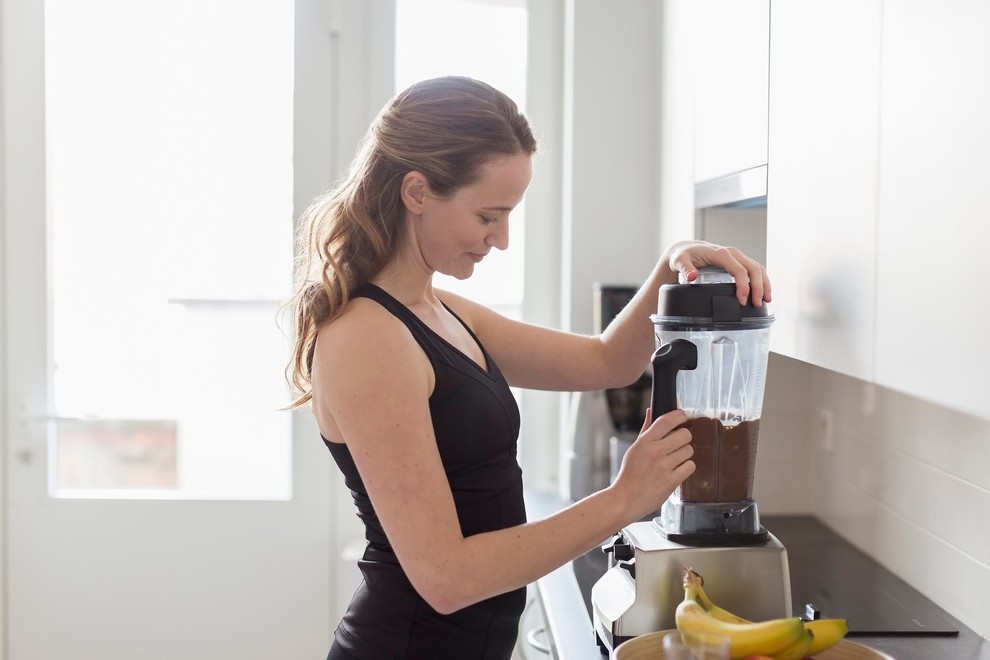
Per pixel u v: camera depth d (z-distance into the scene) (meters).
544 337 1.56
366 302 1.20
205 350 2.65
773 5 1.50
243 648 2.67
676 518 1.29
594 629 1.44
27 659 2.65
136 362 2.65
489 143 1.18
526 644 2.39
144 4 2.58
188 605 2.66
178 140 2.61
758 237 2.05
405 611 1.26
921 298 1.03
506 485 1.31
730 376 1.25
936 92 0.99
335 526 2.65
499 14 2.66
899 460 1.69
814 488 2.10
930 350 1.01
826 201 1.29
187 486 2.68
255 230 2.63
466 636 1.28
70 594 2.64
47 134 2.58
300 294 1.32
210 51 2.59
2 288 2.59
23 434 2.62
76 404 2.65
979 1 0.91
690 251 1.37
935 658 1.33
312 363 1.27
